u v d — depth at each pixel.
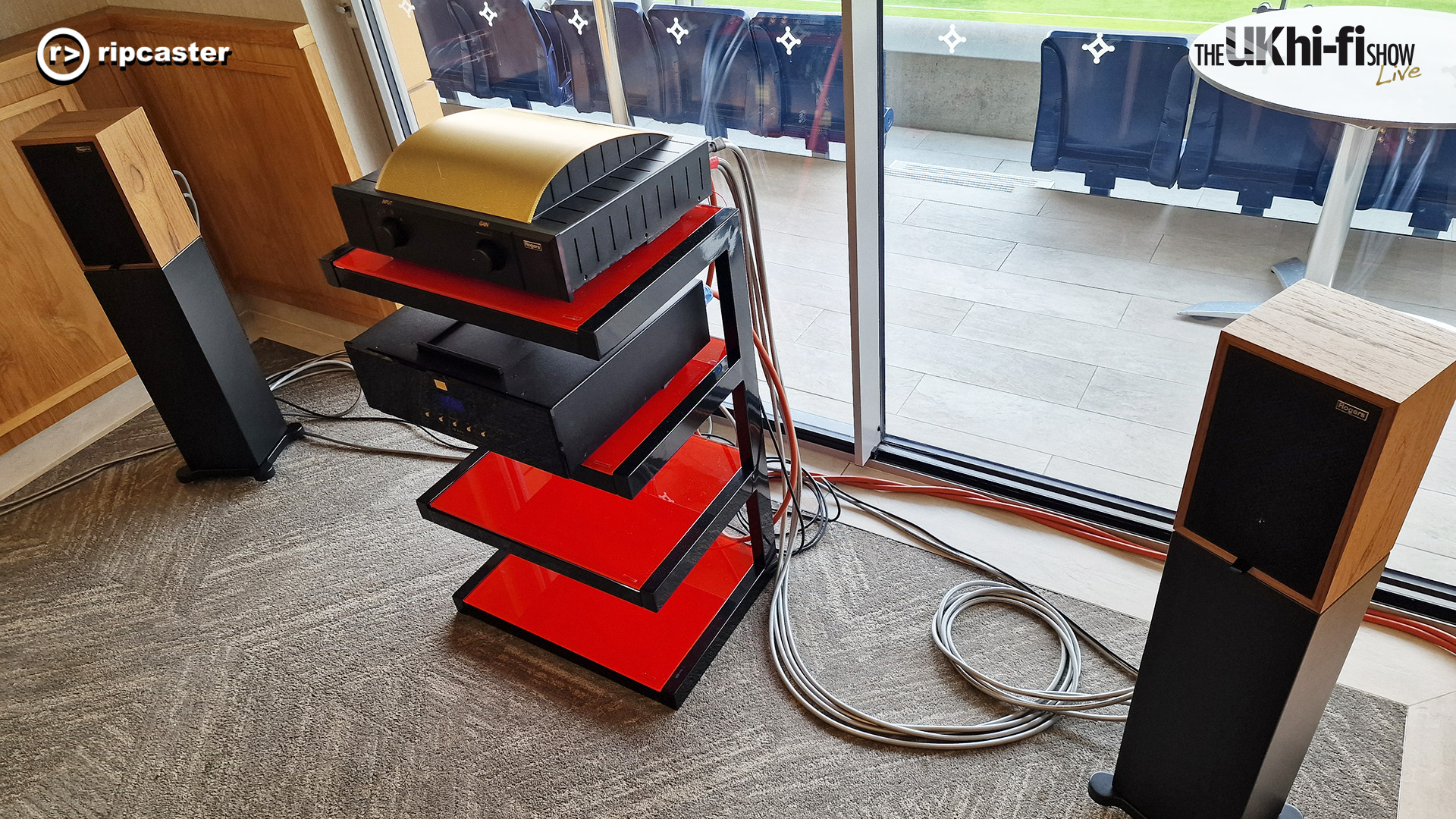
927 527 2.03
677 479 1.80
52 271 2.42
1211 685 1.22
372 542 2.13
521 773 1.63
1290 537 1.03
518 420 1.37
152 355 2.11
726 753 1.63
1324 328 0.99
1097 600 1.83
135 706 1.82
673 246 1.41
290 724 1.75
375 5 2.25
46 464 2.46
